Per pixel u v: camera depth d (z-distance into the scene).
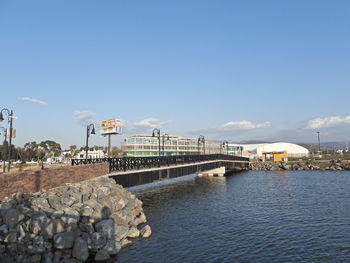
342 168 89.25
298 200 34.94
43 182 19.53
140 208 25.62
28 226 14.34
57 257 13.88
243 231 21.34
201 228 22.27
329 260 15.31
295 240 18.92
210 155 63.47
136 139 110.25
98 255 15.07
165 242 18.53
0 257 13.05
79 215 16.89
